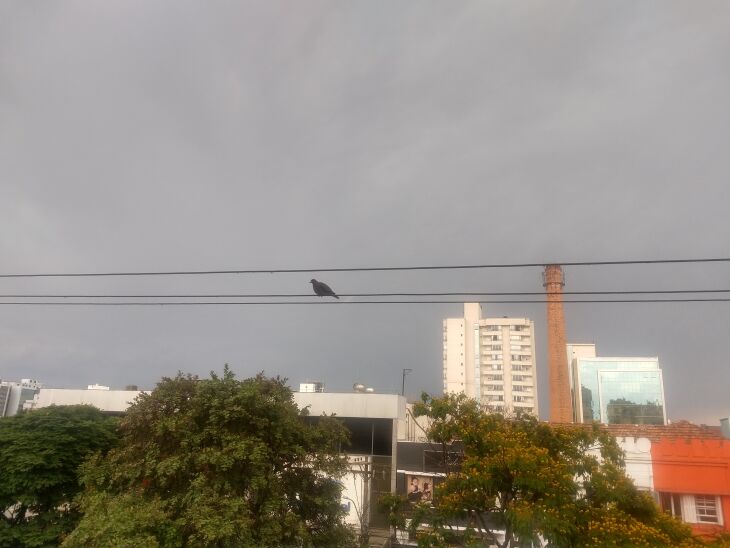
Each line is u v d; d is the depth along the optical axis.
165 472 17.28
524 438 17.08
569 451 17.22
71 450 22.44
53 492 22.02
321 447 21.06
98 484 18.36
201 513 15.82
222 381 20.03
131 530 14.84
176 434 18.00
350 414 36.25
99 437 23.73
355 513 31.36
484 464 16.14
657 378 97.12
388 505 18.83
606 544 13.66
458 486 17.06
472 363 128.12
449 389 127.50
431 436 18.81
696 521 24.50
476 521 17.77
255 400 19.41
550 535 14.27
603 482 15.66
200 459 17.19
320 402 36.88
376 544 27.02
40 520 21.53
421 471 34.16
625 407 96.19
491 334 128.62
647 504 15.56
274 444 19.55
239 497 16.98
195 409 18.84
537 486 15.05
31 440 21.89
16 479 21.06
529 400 123.62
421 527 18.56
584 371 100.69
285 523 17.50
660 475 25.12
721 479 24.53
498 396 124.81
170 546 15.37
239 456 17.33
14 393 95.75
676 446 25.36
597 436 17.67
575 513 15.03
